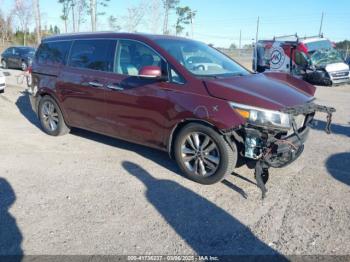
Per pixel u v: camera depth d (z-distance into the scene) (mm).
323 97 13141
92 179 4531
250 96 3992
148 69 4492
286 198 4043
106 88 5184
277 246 3137
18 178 4523
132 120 4957
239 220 3564
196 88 4309
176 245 3141
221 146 4133
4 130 6840
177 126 4508
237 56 38406
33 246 3084
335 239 3232
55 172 4746
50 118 6469
